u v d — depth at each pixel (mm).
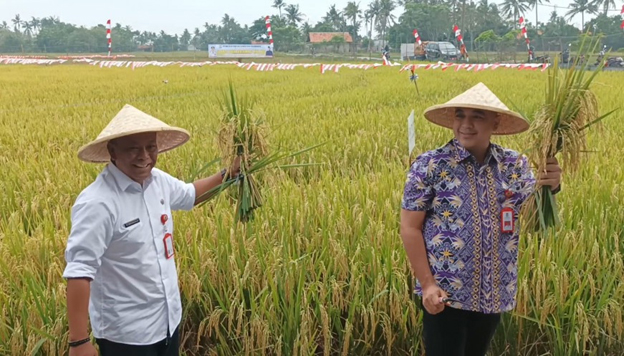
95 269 2826
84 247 2791
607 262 4355
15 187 7094
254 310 3922
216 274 4293
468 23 77000
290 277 4031
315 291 4062
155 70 37500
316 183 6684
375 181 6410
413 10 77375
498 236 3111
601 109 12492
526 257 4145
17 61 50062
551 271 4133
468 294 3125
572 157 3232
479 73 29359
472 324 3346
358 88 20594
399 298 3986
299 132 10320
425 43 51438
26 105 18188
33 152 9578
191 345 4281
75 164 8016
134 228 2938
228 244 4484
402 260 4312
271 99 17734
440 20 76750
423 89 19547
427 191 3098
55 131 11406
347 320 3859
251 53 54062
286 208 5266
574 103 3227
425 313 3363
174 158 8484
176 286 3197
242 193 3742
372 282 4223
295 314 3900
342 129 10883
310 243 4684
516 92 17562
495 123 3283
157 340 3066
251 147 3678
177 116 13711
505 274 3188
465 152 3059
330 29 102562
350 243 4758
